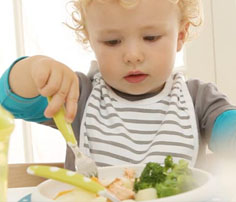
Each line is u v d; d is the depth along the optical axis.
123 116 0.89
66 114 0.54
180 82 0.94
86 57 1.97
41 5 1.99
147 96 0.92
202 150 0.88
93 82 0.99
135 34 0.77
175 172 0.46
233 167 0.72
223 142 0.79
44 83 0.60
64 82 0.60
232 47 1.55
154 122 0.88
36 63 0.66
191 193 0.37
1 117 0.36
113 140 0.85
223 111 0.83
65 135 0.52
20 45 2.00
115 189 0.43
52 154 2.06
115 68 0.80
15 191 0.58
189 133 0.85
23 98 0.77
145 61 0.79
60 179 0.39
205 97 0.90
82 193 0.39
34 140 2.06
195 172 0.46
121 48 0.79
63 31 1.98
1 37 2.08
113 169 0.53
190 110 0.88
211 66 1.57
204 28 1.55
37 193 0.40
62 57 2.00
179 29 0.88
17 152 2.12
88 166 0.50
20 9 1.99
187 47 1.57
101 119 0.90
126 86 0.84
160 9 0.76
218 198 0.44
